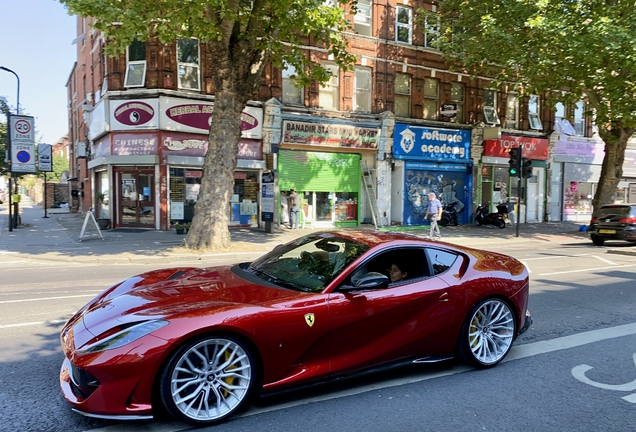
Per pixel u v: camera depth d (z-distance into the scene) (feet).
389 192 70.03
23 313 20.49
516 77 65.62
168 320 10.36
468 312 14.37
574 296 25.75
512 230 70.33
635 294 26.32
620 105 55.31
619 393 13.03
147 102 55.06
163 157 55.62
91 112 65.31
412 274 14.34
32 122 60.54
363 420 11.16
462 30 65.26
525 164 60.23
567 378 14.08
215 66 40.06
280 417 11.23
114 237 49.96
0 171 87.10
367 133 66.85
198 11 29.86
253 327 10.85
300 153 64.13
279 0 34.19
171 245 44.11
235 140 41.98
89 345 10.19
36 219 79.36
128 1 30.71
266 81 60.54
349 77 65.87
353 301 12.37
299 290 12.64
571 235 65.05
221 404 10.85
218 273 14.67
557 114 87.10
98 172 63.41
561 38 49.42
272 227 56.75
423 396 12.63
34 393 12.32
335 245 14.71
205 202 41.68
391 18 68.44
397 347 13.08
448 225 73.67
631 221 50.80
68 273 31.53
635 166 96.68
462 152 75.82
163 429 10.53
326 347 12.01
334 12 37.73
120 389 9.80
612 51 48.73
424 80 72.23
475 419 11.32
